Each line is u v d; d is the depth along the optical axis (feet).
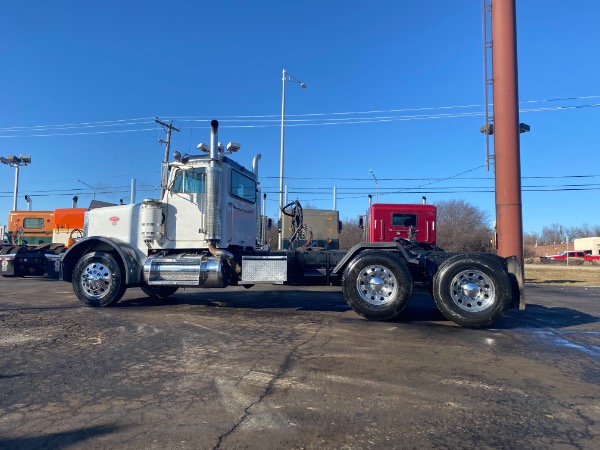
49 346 19.74
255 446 10.83
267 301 34.53
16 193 101.96
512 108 38.24
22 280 55.01
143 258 30.96
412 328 24.22
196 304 32.50
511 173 37.93
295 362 17.40
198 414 12.60
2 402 13.47
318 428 11.78
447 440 11.22
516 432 11.69
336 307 31.50
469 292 24.40
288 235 49.03
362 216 55.26
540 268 126.93
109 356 18.20
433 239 48.19
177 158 29.96
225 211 30.60
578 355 19.13
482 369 16.89
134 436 11.32
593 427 12.04
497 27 38.93
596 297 43.32
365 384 15.06
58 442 11.01
